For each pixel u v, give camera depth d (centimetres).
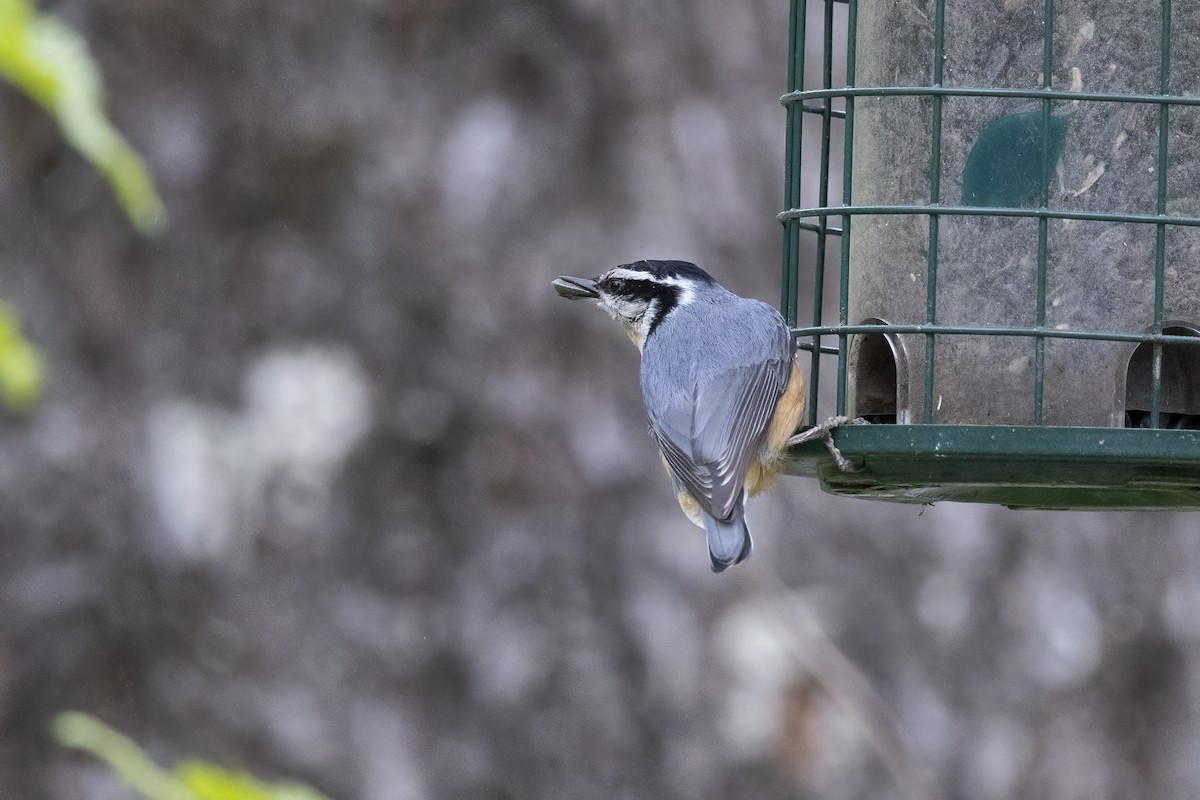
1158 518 1368
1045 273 933
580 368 1346
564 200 1361
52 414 1323
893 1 1002
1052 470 864
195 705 1288
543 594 1316
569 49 1380
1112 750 1336
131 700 1290
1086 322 951
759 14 1401
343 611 1312
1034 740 1331
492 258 1351
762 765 1295
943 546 1350
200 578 1309
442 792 1291
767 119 1391
